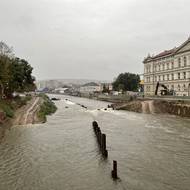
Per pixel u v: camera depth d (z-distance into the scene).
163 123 53.91
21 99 97.75
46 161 27.50
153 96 95.06
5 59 72.88
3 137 38.06
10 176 23.14
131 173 24.08
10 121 51.09
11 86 83.69
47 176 23.25
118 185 21.31
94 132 43.62
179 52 97.50
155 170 24.92
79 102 143.25
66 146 34.00
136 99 98.00
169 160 28.06
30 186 21.05
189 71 92.25
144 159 28.42
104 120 59.44
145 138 38.94
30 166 25.84
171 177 23.17
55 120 58.66
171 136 40.19
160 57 111.12
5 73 69.56
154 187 21.00
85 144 35.28
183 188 20.88
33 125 49.12
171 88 103.62
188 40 91.69
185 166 26.06
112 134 42.19
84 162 27.28
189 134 41.62
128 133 42.91
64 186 21.11
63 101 153.88
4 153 30.08
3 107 56.59
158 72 113.69
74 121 57.38
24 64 98.50
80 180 22.38
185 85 94.62
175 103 72.19
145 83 125.31
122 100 121.69
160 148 33.06
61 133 42.62
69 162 27.25
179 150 32.06
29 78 100.88
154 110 76.25
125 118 63.28
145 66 125.19
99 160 27.98
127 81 193.62
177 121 56.94
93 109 91.56
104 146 29.39
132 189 20.56
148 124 52.66
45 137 39.06
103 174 23.78
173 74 102.25
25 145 33.88
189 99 72.81
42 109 72.56
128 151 31.69
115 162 22.91
